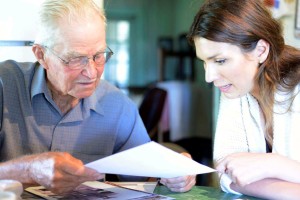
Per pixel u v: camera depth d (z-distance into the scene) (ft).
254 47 3.87
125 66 25.07
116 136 5.04
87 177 3.48
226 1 3.79
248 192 4.09
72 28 3.96
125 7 25.03
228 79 3.94
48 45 4.11
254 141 4.70
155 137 12.12
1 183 3.28
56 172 3.40
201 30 3.76
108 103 4.96
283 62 4.34
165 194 4.17
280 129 4.43
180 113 15.97
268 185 3.98
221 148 4.78
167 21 25.09
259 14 3.85
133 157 3.39
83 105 4.74
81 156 4.79
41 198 3.72
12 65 4.75
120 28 25.04
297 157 4.33
